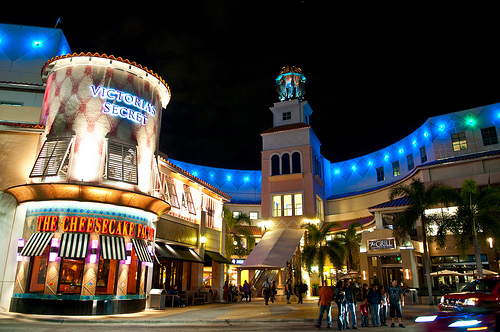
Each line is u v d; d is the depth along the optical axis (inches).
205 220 1145.4
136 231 721.0
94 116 708.7
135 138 749.3
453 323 308.0
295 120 1918.1
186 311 782.5
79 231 653.9
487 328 299.0
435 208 1369.3
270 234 1636.3
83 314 631.8
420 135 1761.8
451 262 1332.4
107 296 665.0
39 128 725.3
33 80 1059.3
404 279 1218.6
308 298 1427.2
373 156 2110.0
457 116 1628.9
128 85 760.3
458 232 1021.2
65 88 724.0
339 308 559.8
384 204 1461.6
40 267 664.4
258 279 1619.1
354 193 2071.9
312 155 1807.3
